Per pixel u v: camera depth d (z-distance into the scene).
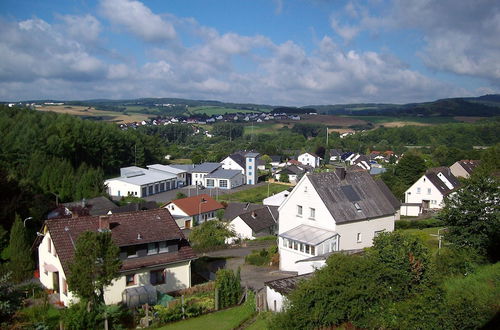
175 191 108.19
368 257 21.97
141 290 30.70
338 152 185.25
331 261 21.86
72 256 31.70
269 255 45.97
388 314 19.61
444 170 84.56
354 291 20.03
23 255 37.84
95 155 118.12
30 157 97.06
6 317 20.48
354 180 45.91
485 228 30.81
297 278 28.73
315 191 42.88
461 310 18.52
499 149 102.50
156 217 36.66
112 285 29.06
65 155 107.88
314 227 43.06
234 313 28.16
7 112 122.19
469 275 25.39
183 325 26.52
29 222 47.19
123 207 69.25
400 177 94.12
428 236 43.03
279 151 181.00
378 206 44.50
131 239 33.22
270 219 65.06
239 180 119.19
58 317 28.41
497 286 22.61
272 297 27.67
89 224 34.59
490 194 31.36
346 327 20.30
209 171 116.44
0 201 45.19
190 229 70.44
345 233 41.94
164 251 34.69
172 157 167.38
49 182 81.62
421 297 19.38
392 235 22.19
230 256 49.12
